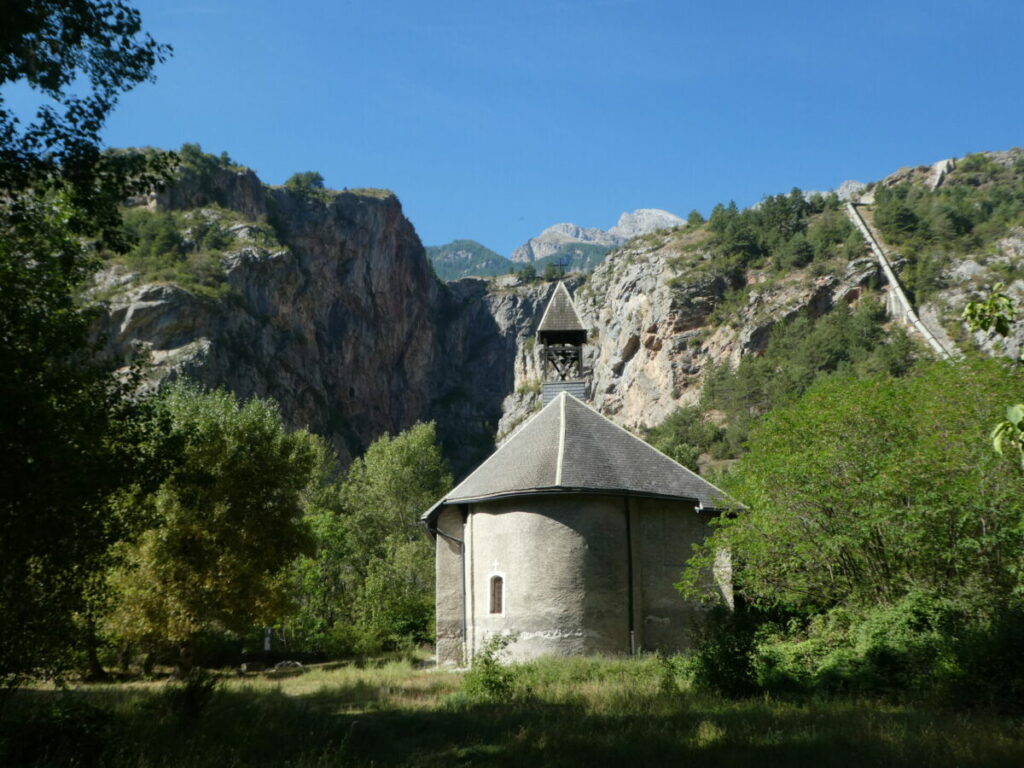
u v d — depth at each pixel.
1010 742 11.75
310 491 60.94
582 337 36.16
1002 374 21.47
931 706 15.64
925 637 18.11
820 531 22.27
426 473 64.56
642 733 13.29
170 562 28.41
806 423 23.44
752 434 25.50
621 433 29.83
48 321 13.98
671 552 27.58
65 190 14.44
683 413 131.88
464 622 29.83
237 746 12.74
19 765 10.62
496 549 27.98
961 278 139.88
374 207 182.12
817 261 154.75
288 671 32.56
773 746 12.06
